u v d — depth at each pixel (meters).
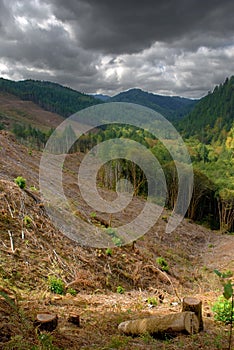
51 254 8.62
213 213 34.34
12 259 7.23
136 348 4.05
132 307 6.74
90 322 5.05
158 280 11.08
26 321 4.06
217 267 16.84
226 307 5.66
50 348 3.43
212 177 34.91
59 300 6.16
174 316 4.73
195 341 4.48
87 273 8.70
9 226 8.72
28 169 17.56
